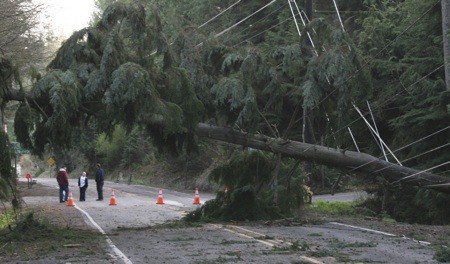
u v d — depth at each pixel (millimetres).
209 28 49844
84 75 18031
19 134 17828
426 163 26922
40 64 36031
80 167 80188
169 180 61156
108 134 18891
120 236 16656
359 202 29859
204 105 20234
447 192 21141
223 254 12594
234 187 21750
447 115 26062
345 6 46000
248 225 19562
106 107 17531
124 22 18875
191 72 20031
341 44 19156
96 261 12008
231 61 20109
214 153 55500
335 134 20281
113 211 28156
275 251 12961
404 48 31406
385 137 31172
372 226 19359
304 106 19203
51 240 15844
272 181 21609
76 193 46875
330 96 20469
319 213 25406
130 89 17078
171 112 18031
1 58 17297
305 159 21016
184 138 20719
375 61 30047
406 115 27031
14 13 31188
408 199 27109
